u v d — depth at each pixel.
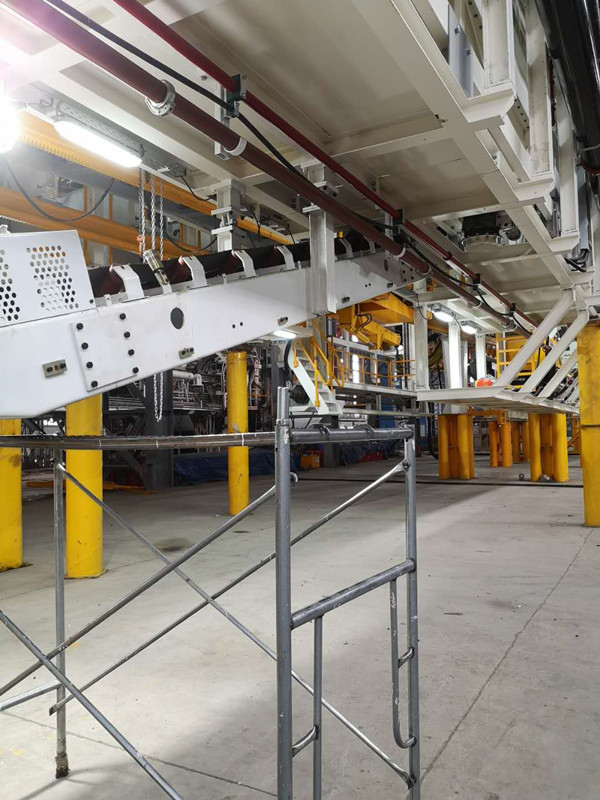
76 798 2.34
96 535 5.77
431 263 5.91
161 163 4.41
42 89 3.46
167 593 5.07
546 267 7.19
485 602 4.68
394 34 2.75
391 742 2.66
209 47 3.21
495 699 3.03
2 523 6.11
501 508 9.72
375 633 4.03
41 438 2.43
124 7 2.36
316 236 4.54
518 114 4.71
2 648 3.91
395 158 4.60
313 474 16.97
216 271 4.01
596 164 5.34
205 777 2.44
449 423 15.01
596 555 6.23
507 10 3.48
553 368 12.80
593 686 3.16
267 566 5.93
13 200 6.34
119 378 3.13
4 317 2.70
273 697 3.15
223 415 17.91
